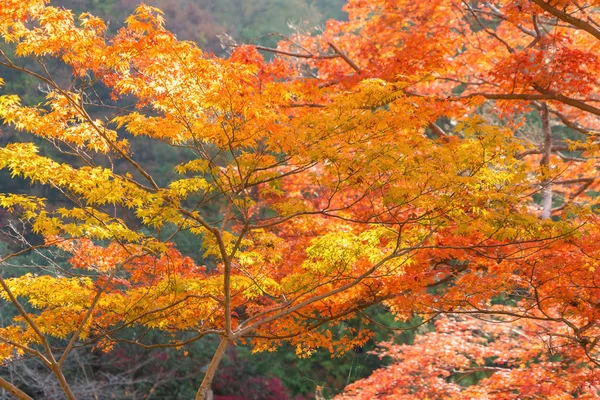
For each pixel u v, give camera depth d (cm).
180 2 2314
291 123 483
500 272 614
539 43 759
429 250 641
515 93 789
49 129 518
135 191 478
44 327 570
